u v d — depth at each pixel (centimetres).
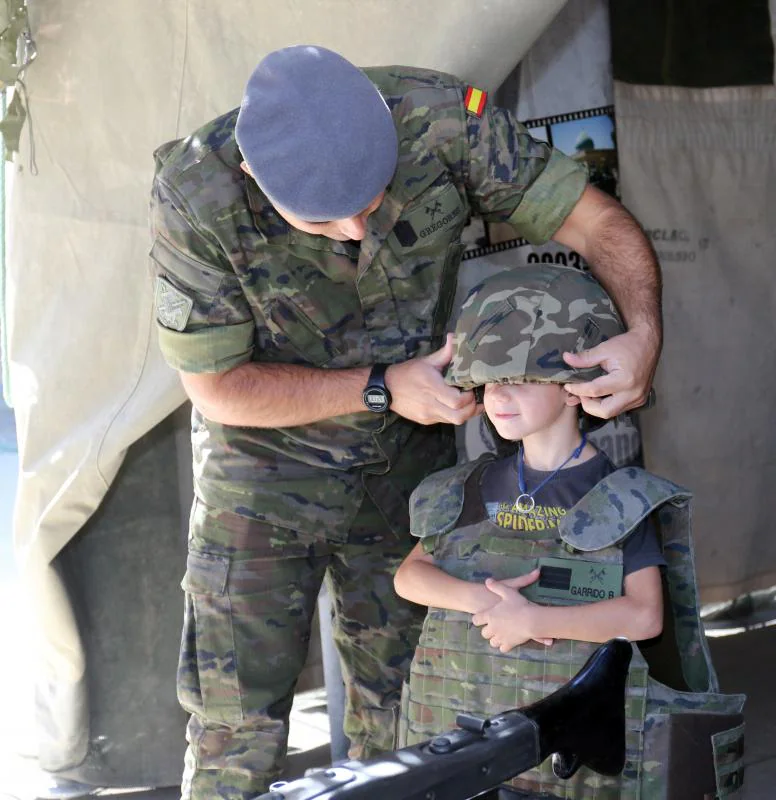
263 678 402
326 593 489
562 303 332
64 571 505
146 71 462
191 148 371
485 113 380
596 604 324
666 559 342
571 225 394
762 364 657
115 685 518
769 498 675
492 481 354
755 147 638
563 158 388
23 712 600
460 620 341
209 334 372
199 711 409
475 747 258
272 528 400
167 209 368
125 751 523
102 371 480
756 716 570
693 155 616
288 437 398
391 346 394
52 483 484
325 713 609
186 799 413
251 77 332
